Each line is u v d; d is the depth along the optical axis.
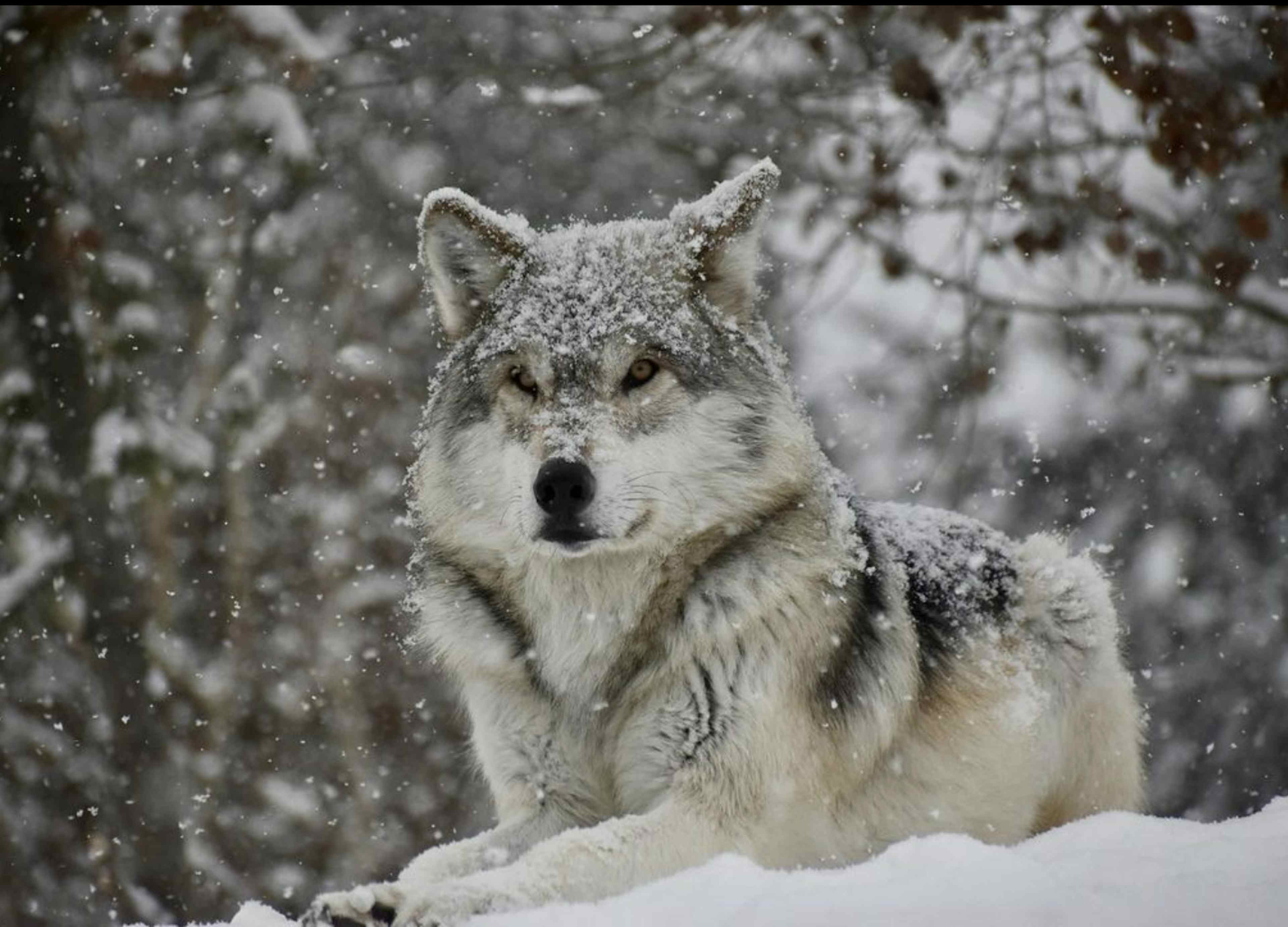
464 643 6.81
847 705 6.63
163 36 16.14
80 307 15.09
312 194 17.83
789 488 6.67
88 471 14.69
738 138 19.81
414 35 19.52
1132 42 15.23
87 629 14.63
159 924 13.95
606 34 20.70
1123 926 4.56
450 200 7.11
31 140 15.16
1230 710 17.34
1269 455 18.12
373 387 17.17
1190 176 15.28
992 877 4.94
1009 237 16.42
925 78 15.50
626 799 6.70
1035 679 7.43
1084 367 17.86
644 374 6.65
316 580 16.05
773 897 4.92
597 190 20.41
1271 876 4.82
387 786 15.43
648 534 6.52
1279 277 18.33
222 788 14.73
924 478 16.72
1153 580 17.69
